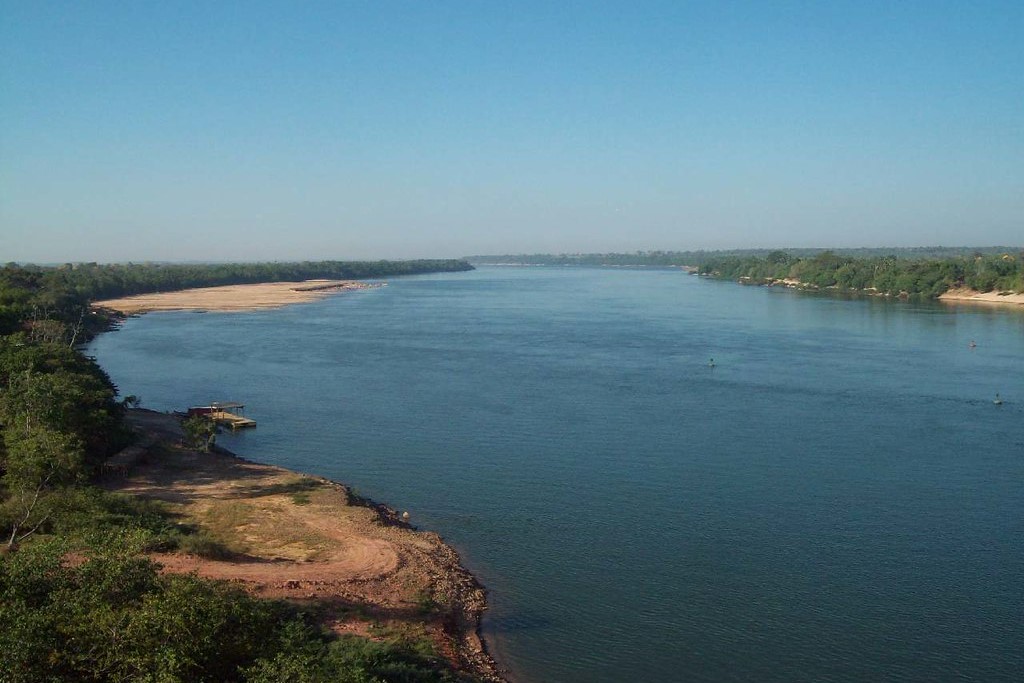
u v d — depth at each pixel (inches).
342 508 1619.1
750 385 3014.3
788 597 1298.0
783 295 7859.3
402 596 1235.2
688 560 1438.2
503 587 1341.0
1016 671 1090.7
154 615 781.3
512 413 2573.8
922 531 1557.6
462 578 1344.7
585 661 1121.4
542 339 4461.1
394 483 1886.1
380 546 1411.2
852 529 1568.7
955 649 1143.6
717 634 1187.9
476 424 2432.3
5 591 799.1
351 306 6875.0
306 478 1850.4
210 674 802.2
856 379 3117.6
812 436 2252.7
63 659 740.0
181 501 1646.2
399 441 2252.7
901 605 1268.5
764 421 2436.0
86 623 767.7
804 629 1200.8
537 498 1765.5
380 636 1104.8
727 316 5708.7
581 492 1800.0
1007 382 3029.0
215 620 824.9
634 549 1487.5
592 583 1353.3
